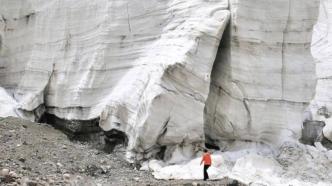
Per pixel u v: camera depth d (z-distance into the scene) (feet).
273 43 53.88
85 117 59.67
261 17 53.31
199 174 47.93
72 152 52.70
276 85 53.93
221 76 53.83
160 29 57.47
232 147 54.29
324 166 50.47
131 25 58.80
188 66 51.55
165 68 51.24
